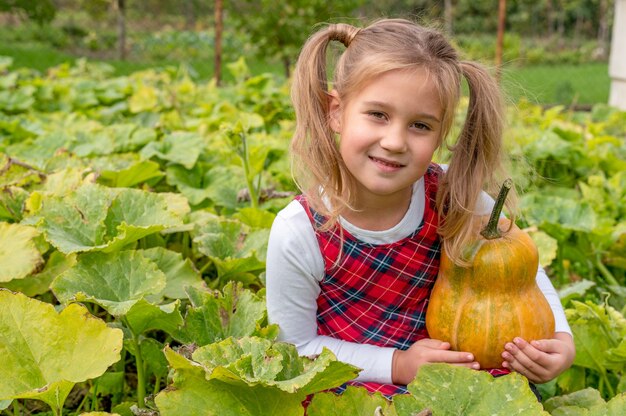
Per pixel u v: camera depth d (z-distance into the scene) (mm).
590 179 3885
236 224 2602
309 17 8992
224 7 11234
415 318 1998
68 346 1706
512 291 1830
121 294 2059
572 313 2387
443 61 1756
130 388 2430
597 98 13820
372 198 1856
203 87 6504
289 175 3600
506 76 2182
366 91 1731
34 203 2576
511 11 28281
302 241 1891
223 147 4035
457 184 1905
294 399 1644
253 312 1988
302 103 1918
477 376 1657
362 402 1653
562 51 25359
